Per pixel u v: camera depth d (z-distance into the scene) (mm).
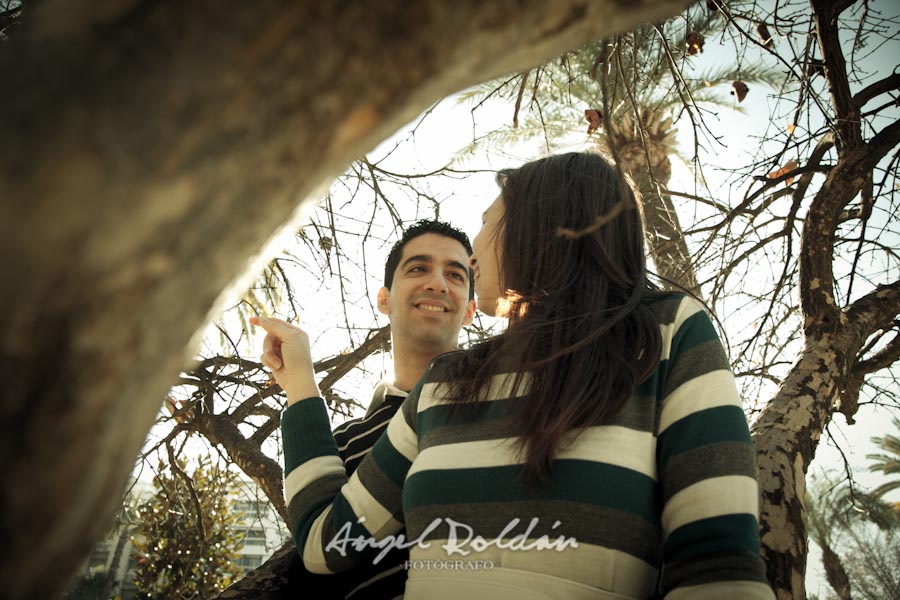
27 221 292
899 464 14656
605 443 945
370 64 352
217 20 321
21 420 304
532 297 1138
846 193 2480
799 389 1826
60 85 307
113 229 301
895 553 8602
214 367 3285
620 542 896
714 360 1007
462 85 428
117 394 325
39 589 334
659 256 3709
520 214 1230
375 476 1262
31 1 415
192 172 315
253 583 1729
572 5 402
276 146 338
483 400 1078
